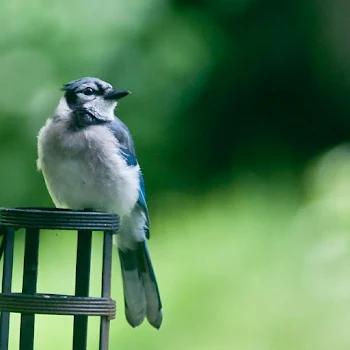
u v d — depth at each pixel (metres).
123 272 9.66
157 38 16.88
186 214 14.46
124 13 16.44
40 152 9.23
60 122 9.23
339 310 11.93
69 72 16.20
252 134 18.83
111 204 9.26
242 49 18.66
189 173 17.19
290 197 14.74
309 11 19.20
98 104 9.37
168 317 12.30
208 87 17.91
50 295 7.78
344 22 19.56
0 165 16.19
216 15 18.09
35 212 7.77
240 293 12.48
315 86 19.84
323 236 12.53
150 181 16.80
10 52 16.09
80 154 9.09
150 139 17.05
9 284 7.86
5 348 7.90
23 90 16.12
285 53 19.22
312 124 19.73
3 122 16.16
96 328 11.95
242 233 13.43
